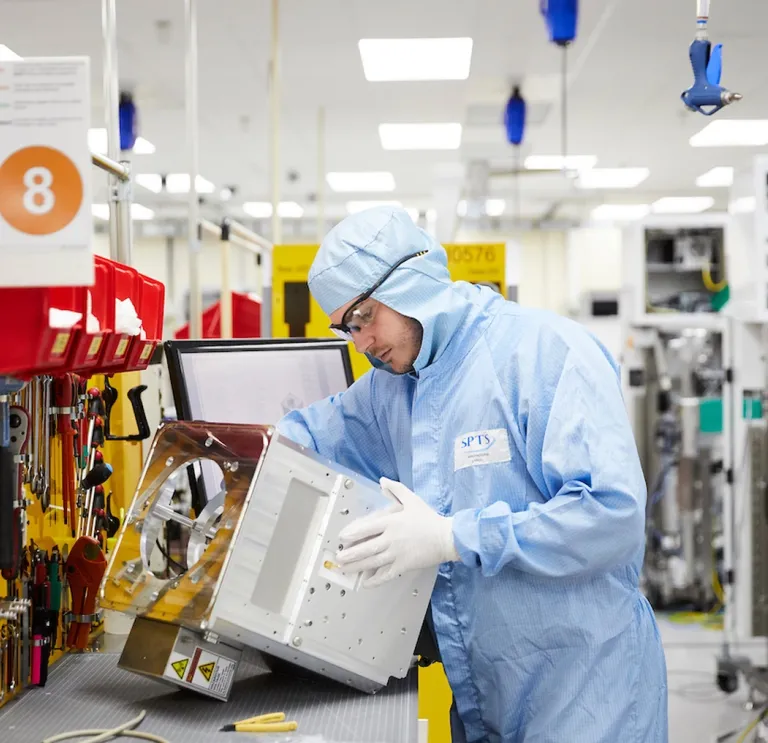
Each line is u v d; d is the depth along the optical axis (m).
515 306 1.60
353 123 6.72
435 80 5.64
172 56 5.05
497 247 3.33
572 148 7.56
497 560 1.34
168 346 1.68
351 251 1.45
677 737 3.41
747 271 3.55
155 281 1.62
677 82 5.75
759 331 3.94
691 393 5.08
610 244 8.95
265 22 4.53
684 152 7.69
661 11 4.47
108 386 1.86
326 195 9.63
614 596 1.50
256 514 1.26
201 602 1.24
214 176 8.58
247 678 1.50
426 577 1.43
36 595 1.54
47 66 0.99
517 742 1.54
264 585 1.27
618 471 1.36
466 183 8.02
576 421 1.39
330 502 1.33
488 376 1.51
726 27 4.71
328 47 4.95
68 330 1.15
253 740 1.23
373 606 1.38
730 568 4.01
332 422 1.73
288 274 3.06
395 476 1.77
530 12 4.45
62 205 1.00
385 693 1.43
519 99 6.05
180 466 1.39
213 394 1.73
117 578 1.37
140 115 6.36
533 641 1.48
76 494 1.72
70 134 0.99
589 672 1.47
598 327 7.96
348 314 1.48
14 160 1.00
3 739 1.24
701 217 4.79
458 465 1.51
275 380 1.88
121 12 4.32
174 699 1.40
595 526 1.34
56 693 1.43
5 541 1.23
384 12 4.42
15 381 1.22
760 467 3.98
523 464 1.49
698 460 5.11
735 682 3.89
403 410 1.66
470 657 1.54
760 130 6.96
